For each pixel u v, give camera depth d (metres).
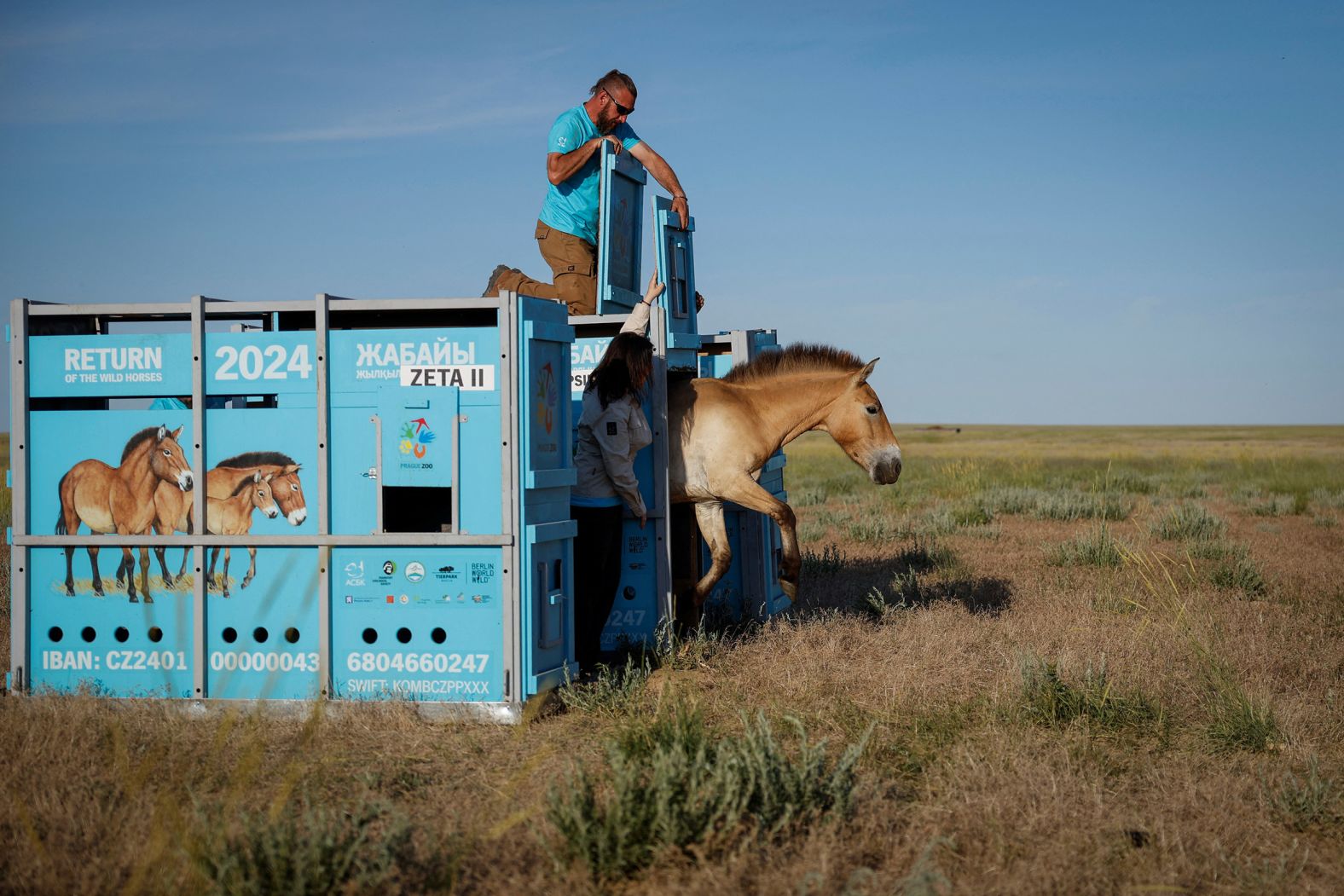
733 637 8.56
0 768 5.15
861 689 7.11
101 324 7.25
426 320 7.77
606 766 5.34
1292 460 40.22
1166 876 4.27
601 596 7.54
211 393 6.50
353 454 6.44
